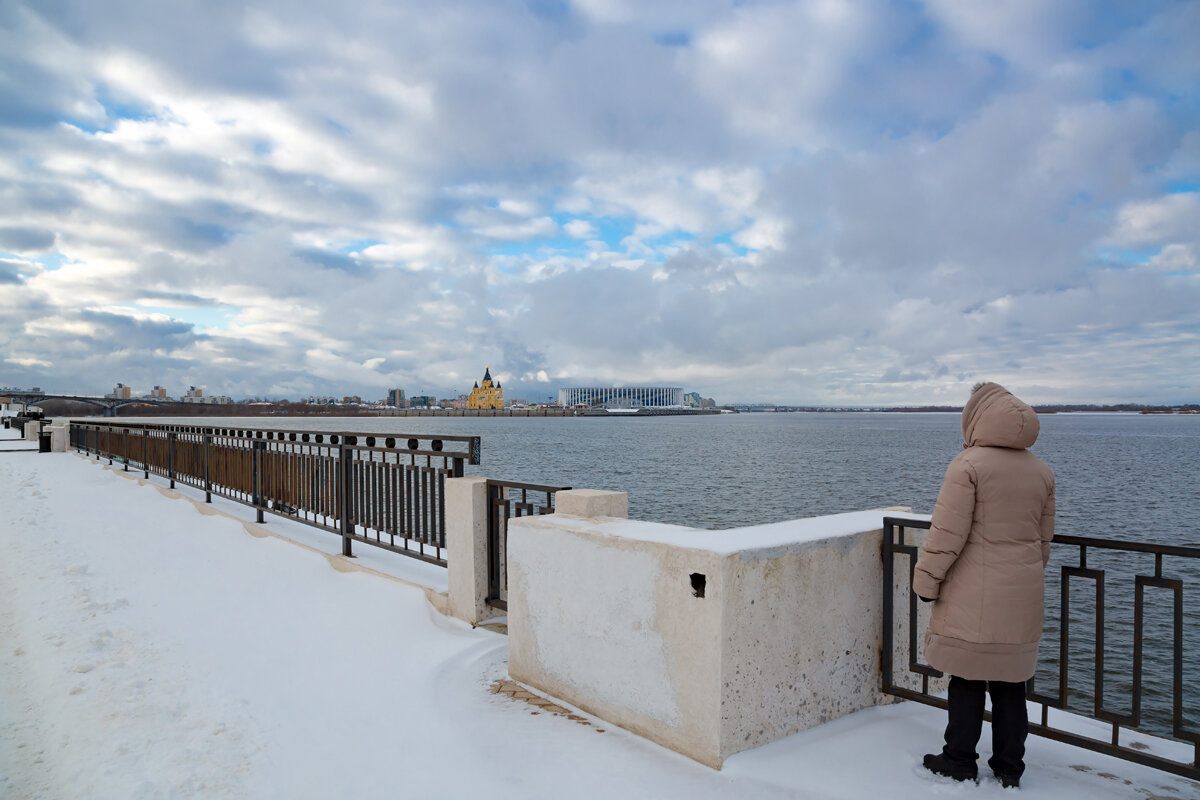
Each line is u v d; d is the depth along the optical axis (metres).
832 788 2.88
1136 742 3.44
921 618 3.96
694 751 3.16
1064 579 3.12
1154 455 68.06
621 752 3.28
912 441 95.00
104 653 4.57
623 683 3.54
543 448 74.62
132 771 3.04
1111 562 18.20
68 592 5.97
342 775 3.08
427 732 3.53
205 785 2.95
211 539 8.59
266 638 5.04
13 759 3.17
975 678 2.84
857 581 3.64
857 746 3.27
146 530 9.18
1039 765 3.19
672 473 44.75
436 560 5.95
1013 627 2.80
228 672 4.33
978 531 2.84
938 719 3.60
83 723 3.54
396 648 4.87
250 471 9.95
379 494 6.96
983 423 2.93
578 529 3.84
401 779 3.05
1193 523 25.38
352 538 7.57
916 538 3.95
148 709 3.72
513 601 4.30
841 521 3.88
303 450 9.27
